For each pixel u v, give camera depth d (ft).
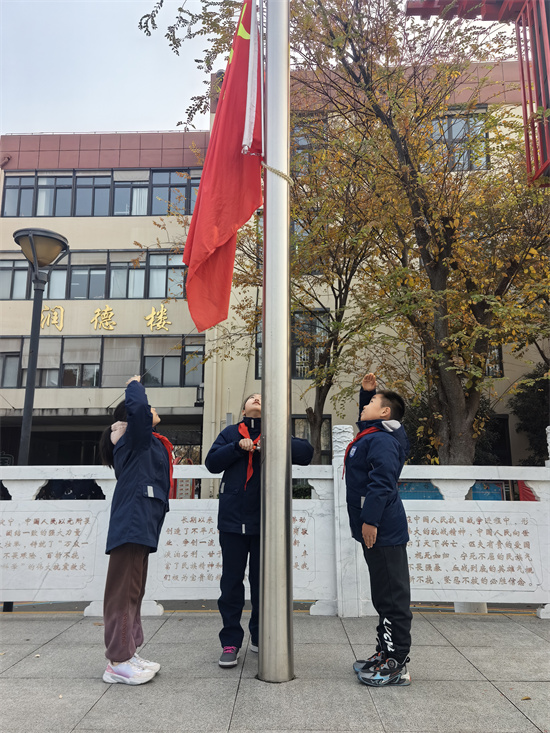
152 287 58.90
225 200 12.89
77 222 60.29
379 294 30.73
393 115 25.89
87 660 11.46
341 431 15.78
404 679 9.89
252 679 10.23
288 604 10.29
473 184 30.66
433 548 15.07
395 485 10.30
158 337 57.88
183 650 12.09
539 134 19.20
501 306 23.70
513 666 10.98
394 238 31.86
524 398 46.14
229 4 24.54
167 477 11.02
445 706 9.03
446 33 25.30
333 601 15.15
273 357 10.72
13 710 8.90
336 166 31.27
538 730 8.22
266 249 11.16
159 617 15.23
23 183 61.52
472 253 28.07
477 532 15.12
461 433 25.48
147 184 60.70
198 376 56.85
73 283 59.62
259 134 12.66
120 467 10.71
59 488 53.21
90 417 57.77
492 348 31.22
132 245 59.47
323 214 28.60
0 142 61.93
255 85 12.28
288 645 10.21
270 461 10.43
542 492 15.28
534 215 28.58
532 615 15.33
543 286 25.99
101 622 14.69
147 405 10.41
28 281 59.82
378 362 45.65
